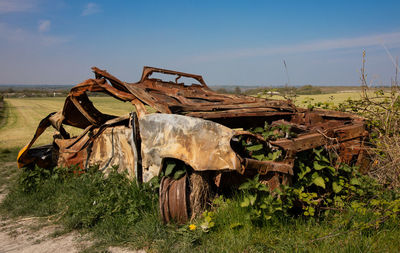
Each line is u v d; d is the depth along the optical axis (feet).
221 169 10.12
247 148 10.68
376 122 13.66
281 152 10.87
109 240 10.30
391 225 9.75
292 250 8.68
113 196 12.23
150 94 15.79
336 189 11.18
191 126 10.86
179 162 11.65
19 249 10.55
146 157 12.10
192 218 10.64
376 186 11.62
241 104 16.21
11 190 17.25
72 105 18.66
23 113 125.29
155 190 11.85
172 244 9.64
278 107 16.33
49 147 21.66
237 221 10.13
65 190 15.34
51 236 11.48
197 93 19.56
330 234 9.34
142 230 10.38
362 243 8.82
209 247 9.14
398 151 11.91
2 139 49.49
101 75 16.19
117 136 14.89
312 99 16.81
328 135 11.81
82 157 17.02
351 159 12.91
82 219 11.91
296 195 10.47
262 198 9.96
